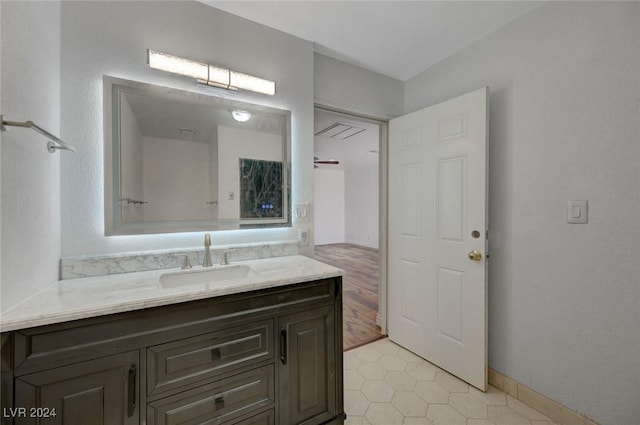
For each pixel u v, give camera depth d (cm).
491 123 173
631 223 119
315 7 150
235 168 158
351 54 197
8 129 80
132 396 89
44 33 104
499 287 169
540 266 150
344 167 782
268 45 168
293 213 176
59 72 117
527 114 155
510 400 158
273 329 116
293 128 177
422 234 201
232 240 159
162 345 94
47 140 106
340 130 374
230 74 150
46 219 105
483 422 142
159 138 139
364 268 501
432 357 194
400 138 218
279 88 172
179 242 144
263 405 113
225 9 152
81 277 120
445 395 163
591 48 130
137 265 130
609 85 124
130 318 90
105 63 127
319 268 139
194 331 99
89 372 84
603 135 126
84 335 83
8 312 80
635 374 118
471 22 163
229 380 106
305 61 181
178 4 142
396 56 200
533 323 153
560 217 141
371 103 220
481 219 165
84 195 122
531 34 152
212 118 153
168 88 140
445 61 203
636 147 117
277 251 168
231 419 106
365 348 218
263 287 112
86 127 123
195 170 148
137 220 133
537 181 150
